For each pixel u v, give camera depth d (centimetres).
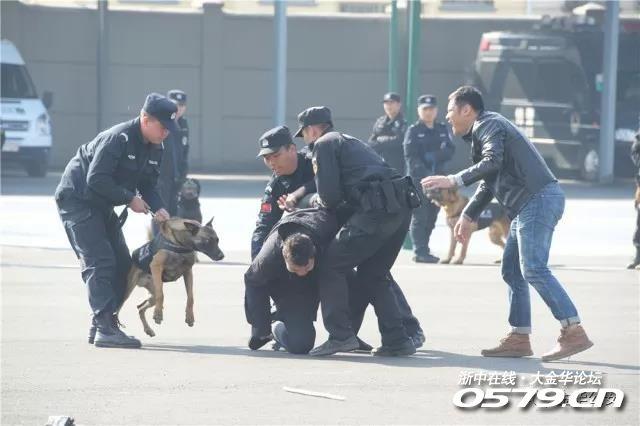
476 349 1454
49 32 4938
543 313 1755
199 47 5041
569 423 1094
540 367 1334
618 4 4419
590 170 4591
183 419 1086
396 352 1391
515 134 1345
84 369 1301
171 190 2127
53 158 4972
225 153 5091
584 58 4588
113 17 4972
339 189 1337
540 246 1342
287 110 5125
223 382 1240
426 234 2342
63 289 1912
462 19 5038
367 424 1077
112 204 1458
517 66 4703
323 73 5116
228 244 2556
